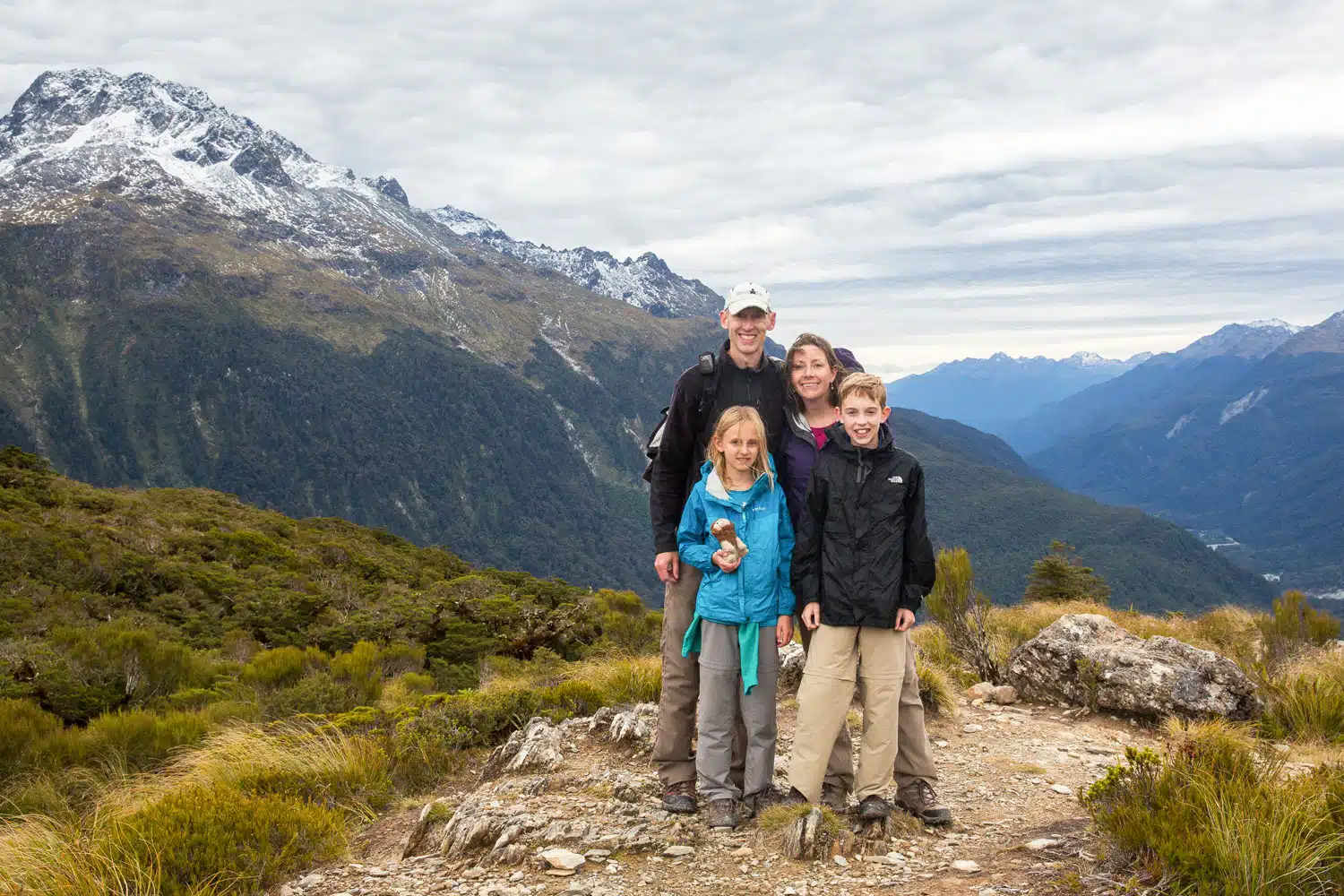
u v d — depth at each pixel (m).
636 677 7.95
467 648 16.84
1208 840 3.21
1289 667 8.43
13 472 30.84
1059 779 5.41
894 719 4.20
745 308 4.41
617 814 4.40
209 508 37.06
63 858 4.14
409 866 4.18
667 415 4.64
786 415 4.56
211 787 5.40
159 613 19.28
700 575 4.55
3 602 16.36
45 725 8.39
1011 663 8.33
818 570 4.22
